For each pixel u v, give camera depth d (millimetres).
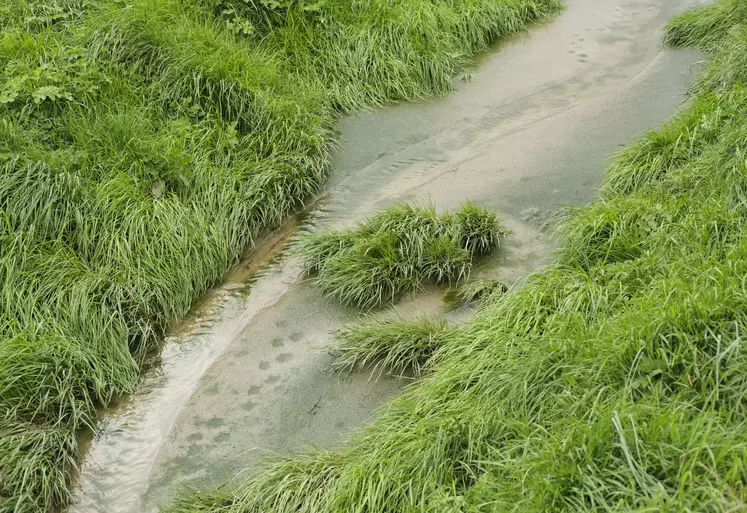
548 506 3016
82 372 4852
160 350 5316
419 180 6914
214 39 7242
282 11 8078
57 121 6172
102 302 5184
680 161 5824
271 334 5340
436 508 3424
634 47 8977
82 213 5641
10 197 5504
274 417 4664
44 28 7000
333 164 7180
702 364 3393
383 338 4902
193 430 4652
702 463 2869
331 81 7953
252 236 6246
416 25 8281
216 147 6562
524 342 4160
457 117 7828
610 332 3789
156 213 5809
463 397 4086
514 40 9273
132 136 6168
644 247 4824
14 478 4133
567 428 3377
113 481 4383
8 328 4934
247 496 3965
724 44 7859
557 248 5406
